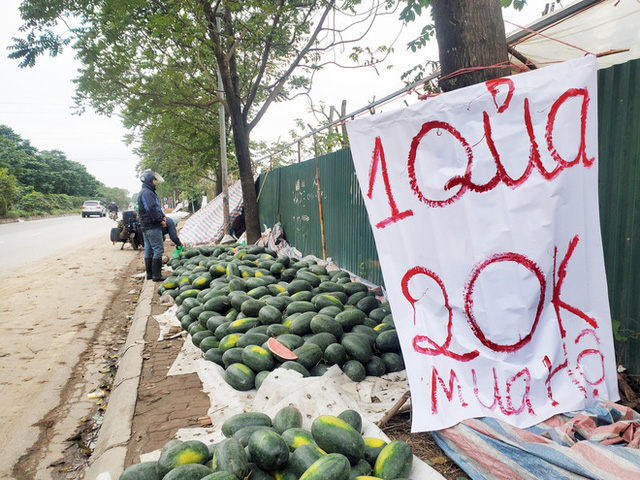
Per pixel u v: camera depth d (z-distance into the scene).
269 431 2.59
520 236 2.79
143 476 2.50
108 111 13.81
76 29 9.73
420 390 2.96
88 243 20.28
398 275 3.14
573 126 2.72
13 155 72.56
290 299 5.46
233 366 4.09
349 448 2.53
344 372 4.02
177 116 15.41
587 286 2.85
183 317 5.94
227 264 7.23
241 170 12.46
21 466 3.51
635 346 3.41
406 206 3.09
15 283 10.66
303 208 10.38
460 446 2.68
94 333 6.89
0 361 5.63
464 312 2.92
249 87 15.53
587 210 2.80
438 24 3.59
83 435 3.97
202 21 9.73
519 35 4.95
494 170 2.81
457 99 2.85
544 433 2.59
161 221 9.66
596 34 5.02
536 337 2.82
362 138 3.21
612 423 2.65
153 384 4.30
